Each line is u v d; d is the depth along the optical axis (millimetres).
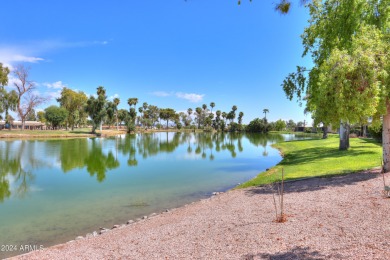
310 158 20266
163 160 26969
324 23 16484
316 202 7566
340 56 9586
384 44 9633
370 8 13148
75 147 39219
